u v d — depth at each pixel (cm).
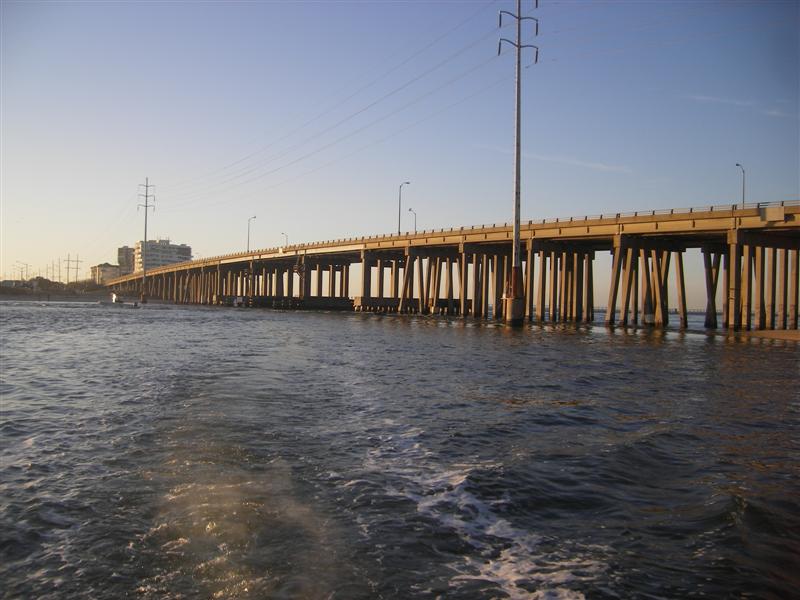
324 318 8744
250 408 1514
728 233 5819
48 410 1535
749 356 3378
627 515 828
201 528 754
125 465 1024
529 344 3984
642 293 7369
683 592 618
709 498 895
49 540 729
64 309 11062
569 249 8081
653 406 1673
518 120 6438
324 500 862
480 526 782
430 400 1703
